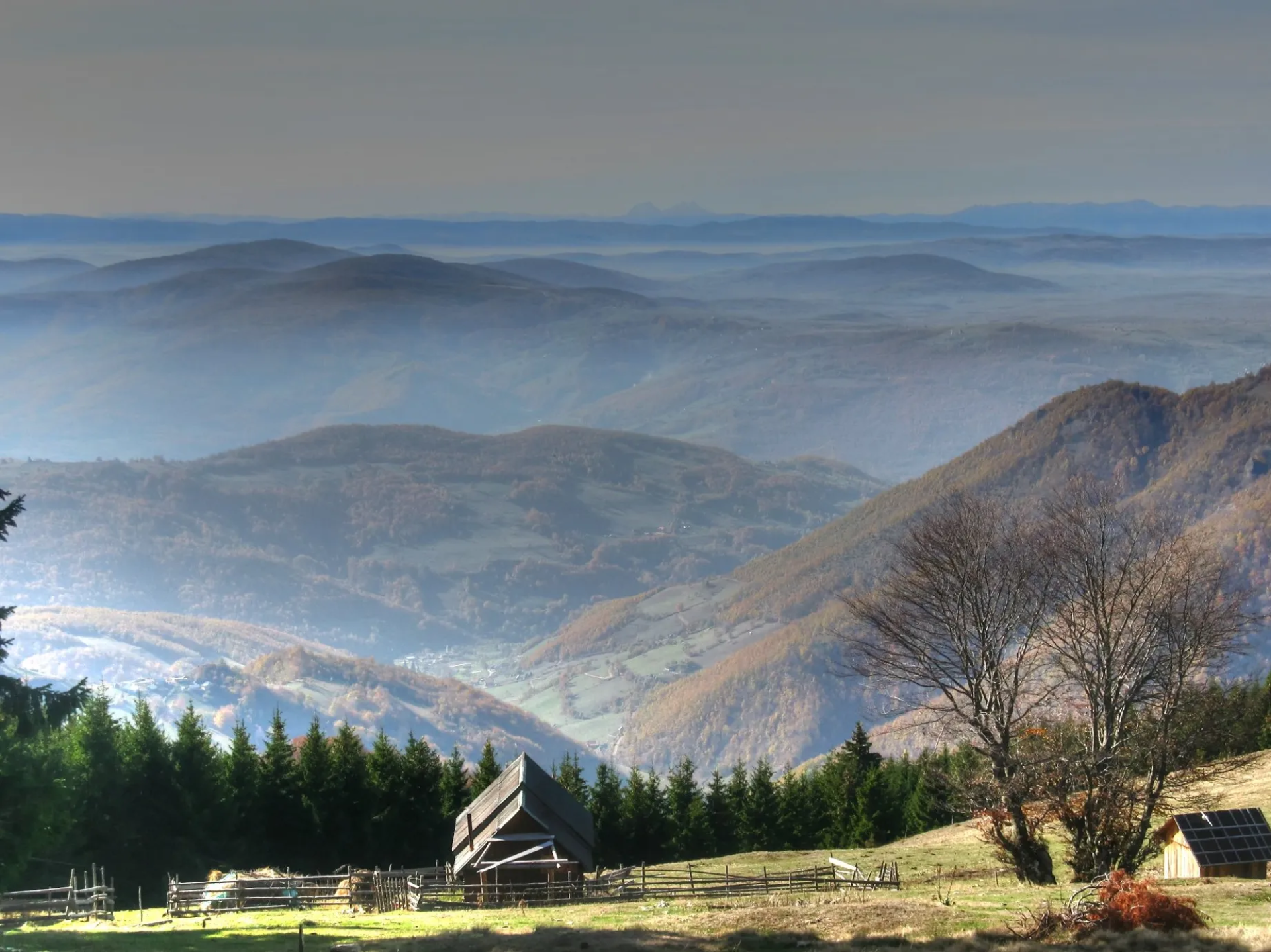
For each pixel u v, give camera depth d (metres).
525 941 43.50
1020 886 55.19
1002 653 58.66
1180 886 49.94
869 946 39.84
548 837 74.06
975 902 47.56
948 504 64.31
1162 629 55.81
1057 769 56.97
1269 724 87.31
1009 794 57.12
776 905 50.66
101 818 86.62
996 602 57.56
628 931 45.16
